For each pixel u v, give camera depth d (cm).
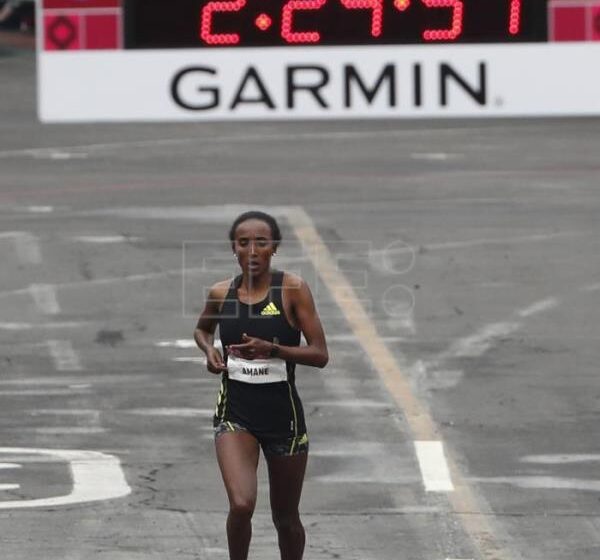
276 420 3019
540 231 8931
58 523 3825
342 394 5388
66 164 12062
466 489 4184
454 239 8656
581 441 4769
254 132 13900
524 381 5616
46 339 6369
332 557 3525
